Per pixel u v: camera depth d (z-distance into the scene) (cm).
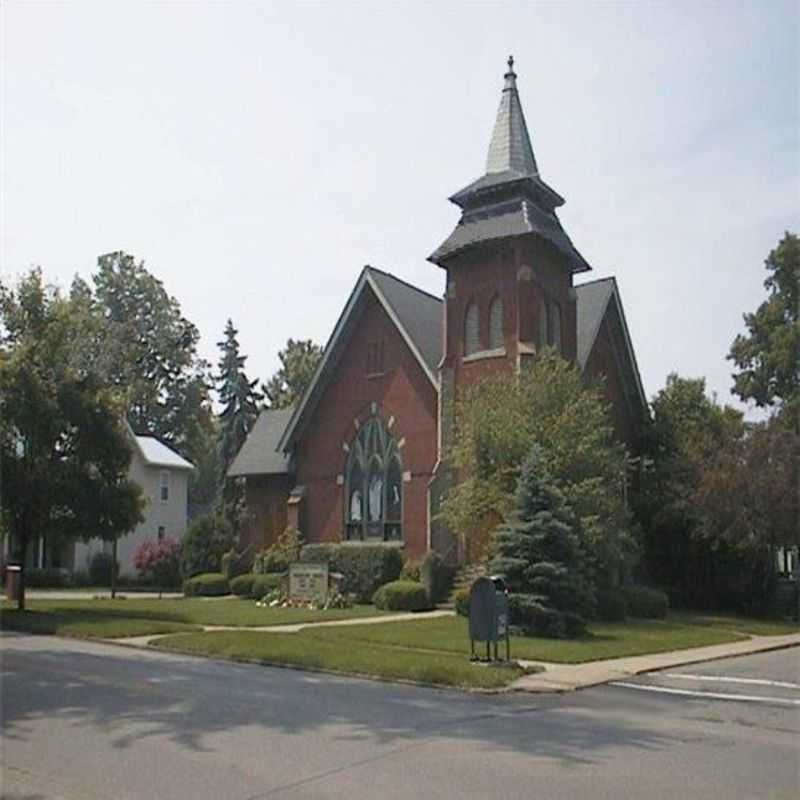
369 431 3947
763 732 1240
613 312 4138
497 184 3559
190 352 7706
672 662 1991
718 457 3547
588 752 1080
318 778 940
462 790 900
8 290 3048
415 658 1808
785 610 3819
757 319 4956
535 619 2405
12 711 1305
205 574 4247
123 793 889
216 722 1230
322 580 3325
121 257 7494
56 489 2922
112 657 1942
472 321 3578
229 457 6681
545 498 2561
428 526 3531
